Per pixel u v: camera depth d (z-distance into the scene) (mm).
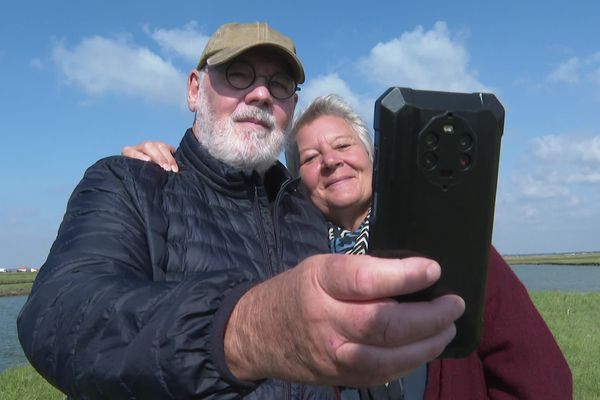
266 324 290
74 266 508
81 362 376
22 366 2850
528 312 747
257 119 856
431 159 300
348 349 255
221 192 786
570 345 3020
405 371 263
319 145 946
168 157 800
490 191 308
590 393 2043
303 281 263
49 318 420
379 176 302
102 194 644
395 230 303
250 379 320
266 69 879
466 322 322
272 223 831
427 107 297
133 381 343
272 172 908
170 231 693
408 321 250
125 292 389
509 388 718
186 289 347
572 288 10641
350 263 246
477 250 313
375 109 305
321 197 964
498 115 306
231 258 728
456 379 718
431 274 242
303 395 683
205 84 886
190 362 323
